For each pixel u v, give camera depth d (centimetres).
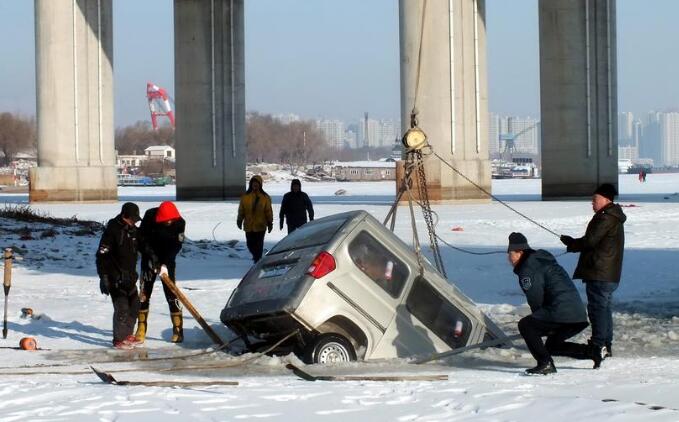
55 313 2514
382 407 1282
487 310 2525
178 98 9856
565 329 1675
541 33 8725
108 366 1781
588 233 1794
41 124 8856
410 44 7619
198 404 1303
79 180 8781
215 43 9806
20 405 1320
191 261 3944
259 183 3631
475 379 1570
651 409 1245
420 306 1838
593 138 8669
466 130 7638
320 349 1762
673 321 2259
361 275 1788
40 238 4397
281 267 1830
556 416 1213
